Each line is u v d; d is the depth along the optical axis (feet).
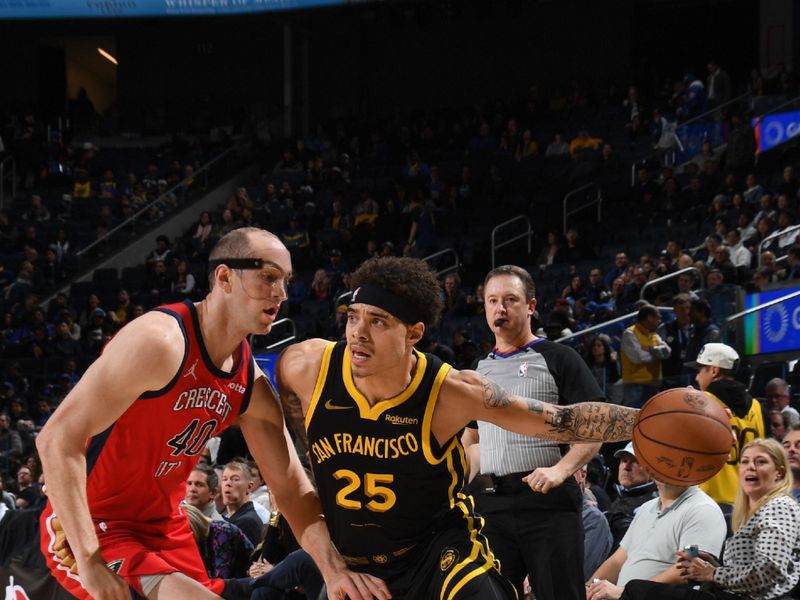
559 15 74.95
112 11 70.85
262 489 23.27
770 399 24.45
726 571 14.69
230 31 81.71
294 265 55.31
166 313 11.27
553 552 14.23
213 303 11.42
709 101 61.57
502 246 54.03
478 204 58.49
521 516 14.43
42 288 57.93
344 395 10.80
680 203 51.19
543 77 75.51
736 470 19.65
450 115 70.69
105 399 10.91
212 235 59.93
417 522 11.02
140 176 70.38
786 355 29.76
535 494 14.39
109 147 77.36
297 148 69.87
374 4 66.95
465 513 11.28
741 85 65.62
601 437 11.32
